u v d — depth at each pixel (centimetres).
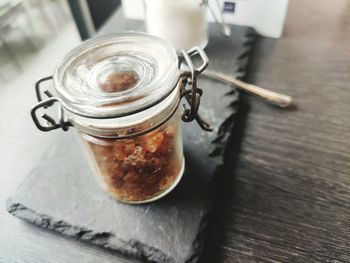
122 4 26
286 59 21
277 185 15
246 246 13
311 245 13
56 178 15
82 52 13
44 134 17
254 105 18
